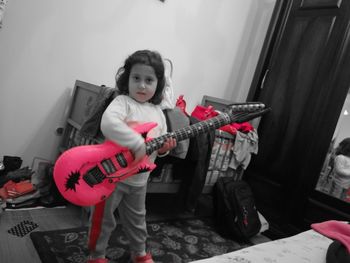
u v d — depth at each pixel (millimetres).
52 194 1869
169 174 1983
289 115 2406
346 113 2115
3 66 1906
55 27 2010
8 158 1938
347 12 2170
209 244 1897
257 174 2562
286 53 2504
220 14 2773
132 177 1216
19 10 1867
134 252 1356
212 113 2121
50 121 2143
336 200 2082
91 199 1067
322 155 2172
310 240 976
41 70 2031
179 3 2504
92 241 1262
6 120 1997
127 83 1218
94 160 1049
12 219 1633
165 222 2043
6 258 1305
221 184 2205
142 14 2336
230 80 3041
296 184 2299
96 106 1618
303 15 2434
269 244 887
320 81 2244
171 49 2574
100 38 2189
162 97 1282
